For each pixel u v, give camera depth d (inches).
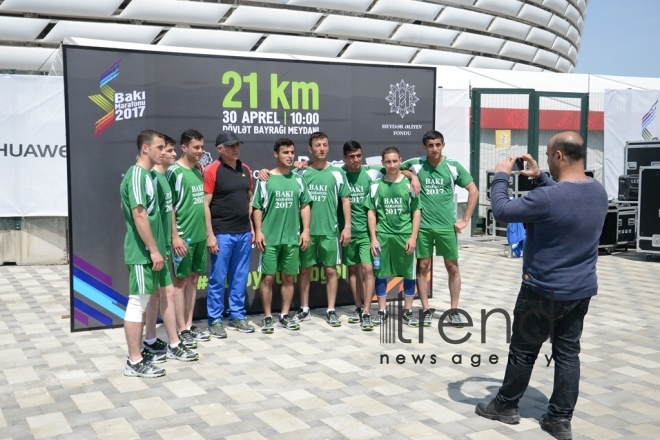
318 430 150.4
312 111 271.0
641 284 335.3
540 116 549.3
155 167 206.8
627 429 151.6
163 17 910.4
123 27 893.8
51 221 392.8
